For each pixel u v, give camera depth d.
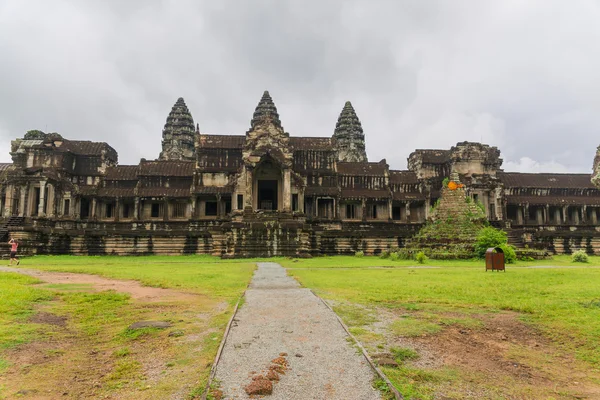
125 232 56.66
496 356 10.49
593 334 11.97
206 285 22.47
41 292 19.00
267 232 51.34
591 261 47.06
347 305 16.14
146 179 70.12
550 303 16.33
